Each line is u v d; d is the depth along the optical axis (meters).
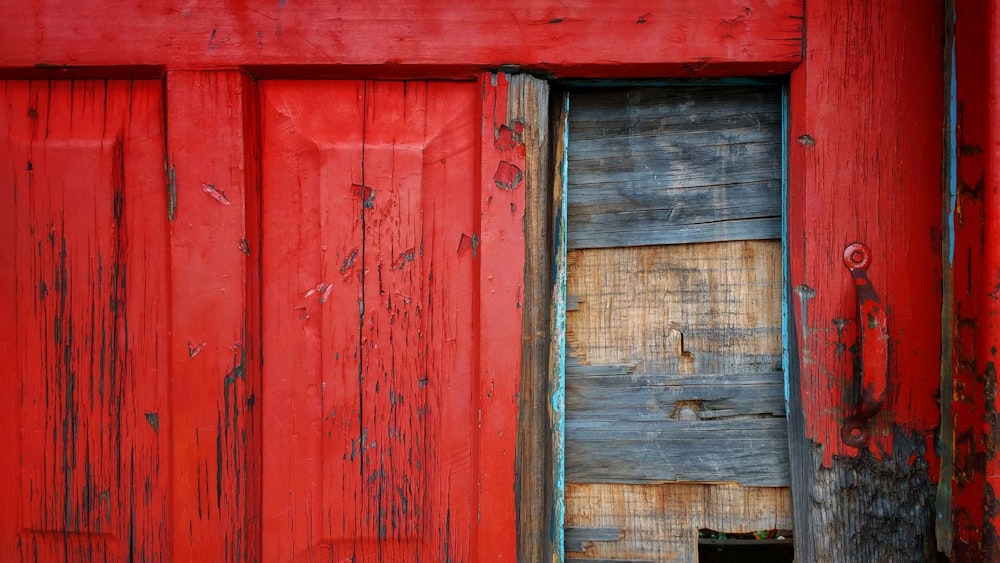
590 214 1.25
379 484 1.21
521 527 1.19
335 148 1.21
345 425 1.21
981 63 1.01
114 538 1.22
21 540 1.23
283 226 1.21
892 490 1.15
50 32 1.19
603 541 1.25
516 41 1.17
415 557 1.21
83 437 1.22
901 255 1.14
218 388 1.19
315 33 1.18
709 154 1.24
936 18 1.14
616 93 1.26
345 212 1.21
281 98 1.22
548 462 1.22
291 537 1.21
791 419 1.18
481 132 1.19
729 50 1.16
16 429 1.22
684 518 1.24
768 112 1.23
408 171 1.20
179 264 1.19
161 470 1.21
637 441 1.24
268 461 1.21
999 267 0.98
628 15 1.17
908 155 1.14
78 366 1.22
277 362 1.21
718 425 1.23
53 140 1.22
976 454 1.02
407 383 1.21
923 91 1.14
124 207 1.22
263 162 1.21
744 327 1.24
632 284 1.25
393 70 1.19
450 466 1.21
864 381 1.08
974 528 1.03
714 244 1.24
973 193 1.03
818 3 1.15
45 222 1.22
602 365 1.25
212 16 1.19
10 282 1.22
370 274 1.21
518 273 1.18
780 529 1.21
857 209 1.15
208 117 1.19
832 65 1.15
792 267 1.17
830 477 1.16
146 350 1.21
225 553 1.19
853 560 1.15
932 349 1.14
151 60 1.19
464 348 1.21
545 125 1.19
